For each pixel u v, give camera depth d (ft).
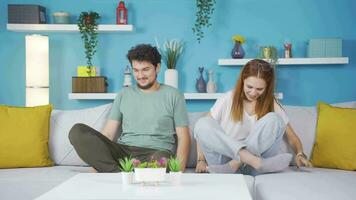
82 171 8.52
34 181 7.78
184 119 8.95
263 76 8.18
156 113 8.94
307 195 6.38
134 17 12.87
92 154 7.80
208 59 12.82
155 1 12.84
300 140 9.02
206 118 8.11
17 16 12.50
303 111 9.41
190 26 12.83
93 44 12.95
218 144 7.75
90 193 5.00
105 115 9.53
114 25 12.49
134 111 9.01
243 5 12.76
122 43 12.93
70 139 7.91
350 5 12.63
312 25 12.70
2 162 8.82
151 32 12.87
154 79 9.00
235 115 8.48
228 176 6.18
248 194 4.96
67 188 5.29
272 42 12.76
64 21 12.62
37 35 12.08
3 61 13.00
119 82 12.96
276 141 8.03
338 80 12.67
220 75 12.82
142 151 8.67
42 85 12.11
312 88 12.73
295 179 7.29
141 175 5.46
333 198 6.27
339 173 8.00
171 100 9.00
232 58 12.55
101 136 8.22
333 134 8.78
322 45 12.24
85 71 12.60
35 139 8.99
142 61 8.82
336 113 8.98
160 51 12.83
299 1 12.70
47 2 12.93
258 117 8.42
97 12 12.90
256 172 8.10
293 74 12.75
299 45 12.73
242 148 7.62
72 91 12.55
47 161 9.05
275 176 7.60
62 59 13.01
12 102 12.99
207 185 5.50
